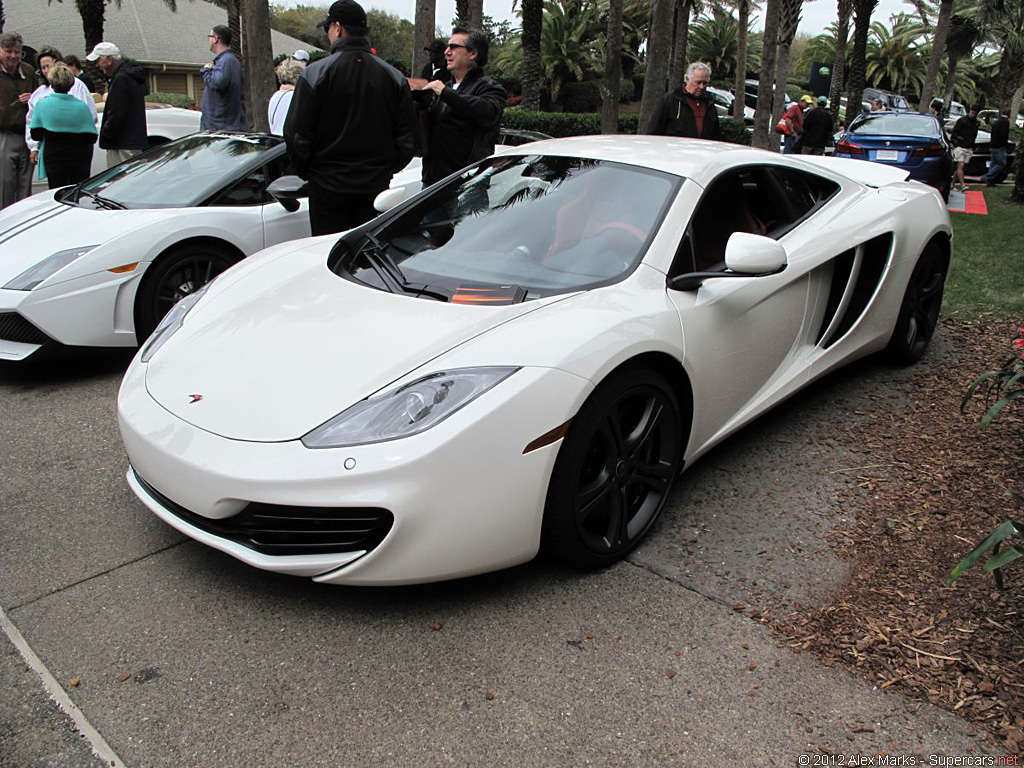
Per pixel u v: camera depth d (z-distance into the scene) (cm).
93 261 405
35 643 219
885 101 3353
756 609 239
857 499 300
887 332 390
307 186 489
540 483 227
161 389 249
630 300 260
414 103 483
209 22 3184
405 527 213
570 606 239
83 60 2319
